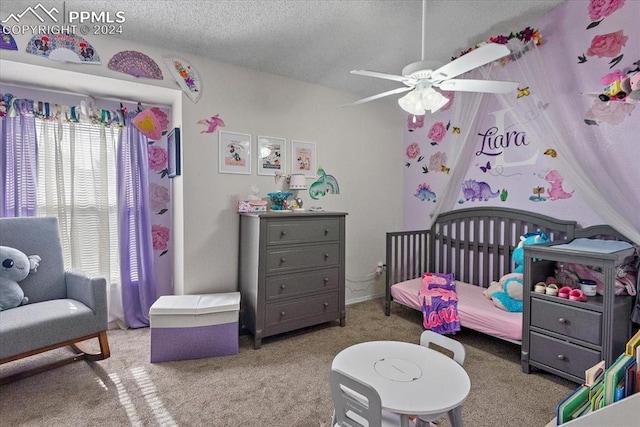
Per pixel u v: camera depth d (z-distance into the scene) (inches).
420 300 119.0
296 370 93.6
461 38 111.5
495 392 82.1
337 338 115.7
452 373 57.2
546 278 96.4
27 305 92.8
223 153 121.8
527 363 90.9
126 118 124.1
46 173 112.4
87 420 71.5
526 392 82.1
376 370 58.2
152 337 96.7
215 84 119.8
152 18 95.1
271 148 132.0
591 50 96.3
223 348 102.2
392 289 133.5
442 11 96.9
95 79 102.9
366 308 147.9
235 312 103.2
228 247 123.6
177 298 108.2
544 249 87.5
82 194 119.1
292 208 131.3
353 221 154.9
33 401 78.0
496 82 75.7
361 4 92.6
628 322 84.7
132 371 92.1
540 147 107.1
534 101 106.1
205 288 119.4
